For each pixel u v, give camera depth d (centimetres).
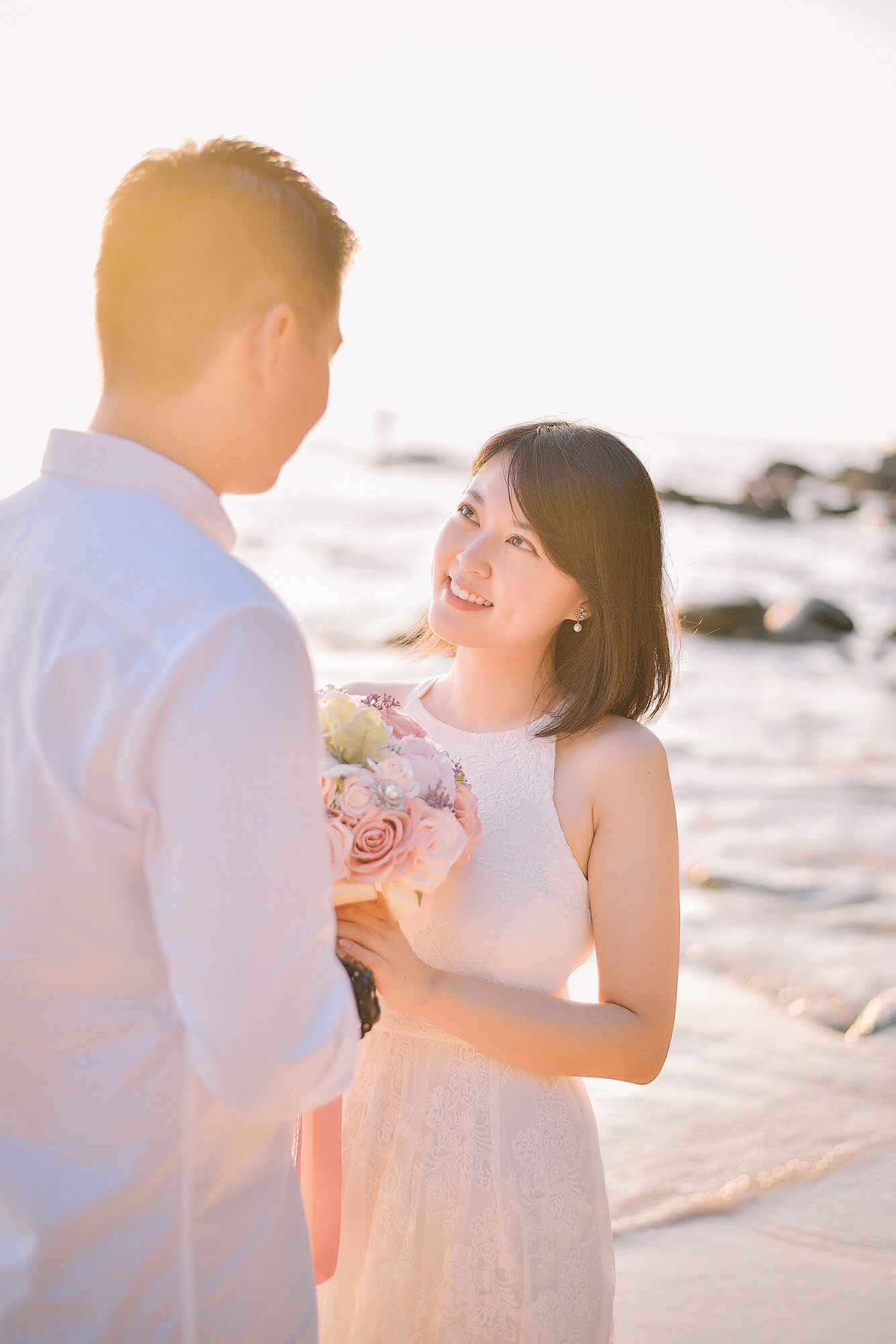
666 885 185
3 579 122
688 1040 399
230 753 110
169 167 124
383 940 164
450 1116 182
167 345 122
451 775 167
